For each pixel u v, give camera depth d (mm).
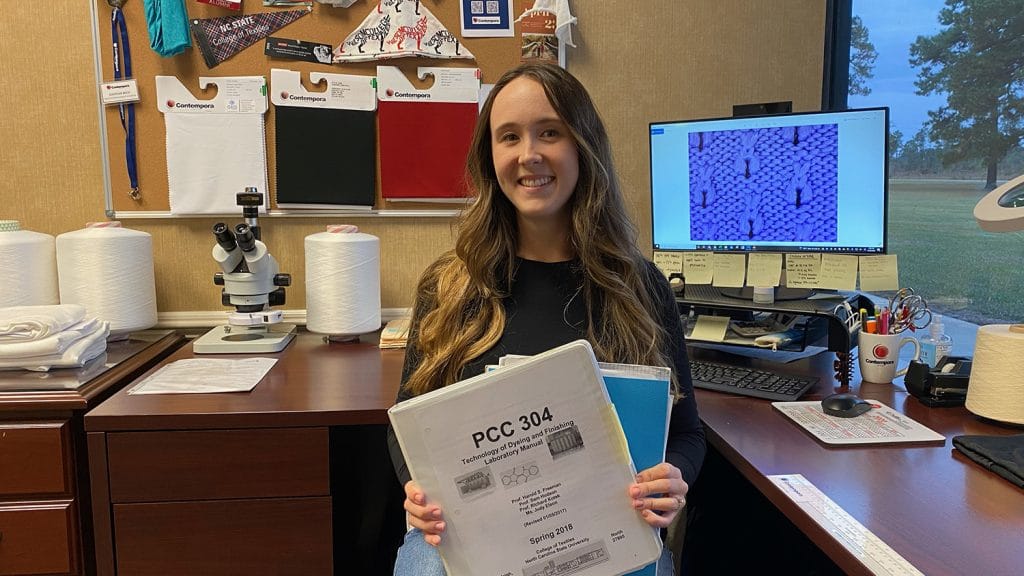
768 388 1356
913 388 1307
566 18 1909
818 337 1647
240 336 1773
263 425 1271
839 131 1443
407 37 1898
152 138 1887
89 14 1829
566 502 909
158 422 1245
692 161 1612
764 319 1618
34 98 1844
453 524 899
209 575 1305
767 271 1558
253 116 1893
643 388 980
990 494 909
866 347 1424
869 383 1426
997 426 1157
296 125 1906
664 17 1963
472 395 895
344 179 1945
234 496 1287
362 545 1939
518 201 1152
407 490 916
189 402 1311
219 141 1895
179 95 1869
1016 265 1438
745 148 1545
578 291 1181
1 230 1708
